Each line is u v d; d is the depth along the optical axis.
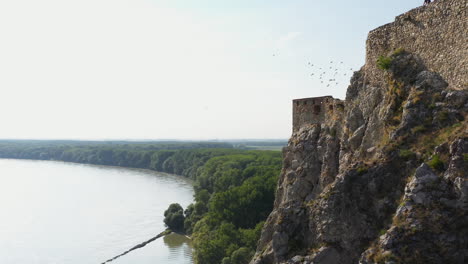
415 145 31.09
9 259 105.31
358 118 40.00
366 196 32.38
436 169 27.89
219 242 90.50
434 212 26.42
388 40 38.72
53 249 113.44
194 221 129.25
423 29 35.00
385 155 32.47
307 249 35.41
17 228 134.88
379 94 38.47
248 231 93.88
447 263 25.34
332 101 48.97
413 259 25.80
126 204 170.75
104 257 107.62
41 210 161.62
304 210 38.19
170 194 192.00
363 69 42.41
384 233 29.50
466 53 31.05
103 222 142.25
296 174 47.16
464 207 25.77
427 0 36.62
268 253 40.19
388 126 34.62
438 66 33.41
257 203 110.69
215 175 174.12
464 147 26.92
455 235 25.61
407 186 28.36
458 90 30.97
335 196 33.56
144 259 106.19
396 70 36.22
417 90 33.31
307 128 50.41
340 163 39.91
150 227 135.50
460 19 31.67
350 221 32.41
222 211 112.88
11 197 190.38
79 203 174.62
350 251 31.92
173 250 113.44
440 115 30.72
